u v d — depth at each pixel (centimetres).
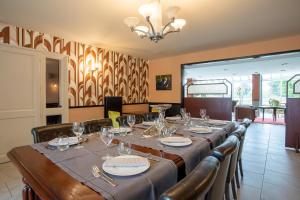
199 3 236
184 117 284
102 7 247
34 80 337
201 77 1210
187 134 198
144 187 92
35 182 94
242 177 247
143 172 102
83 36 360
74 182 91
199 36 358
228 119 470
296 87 380
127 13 262
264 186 229
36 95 338
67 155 129
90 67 425
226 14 265
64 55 376
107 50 461
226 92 488
